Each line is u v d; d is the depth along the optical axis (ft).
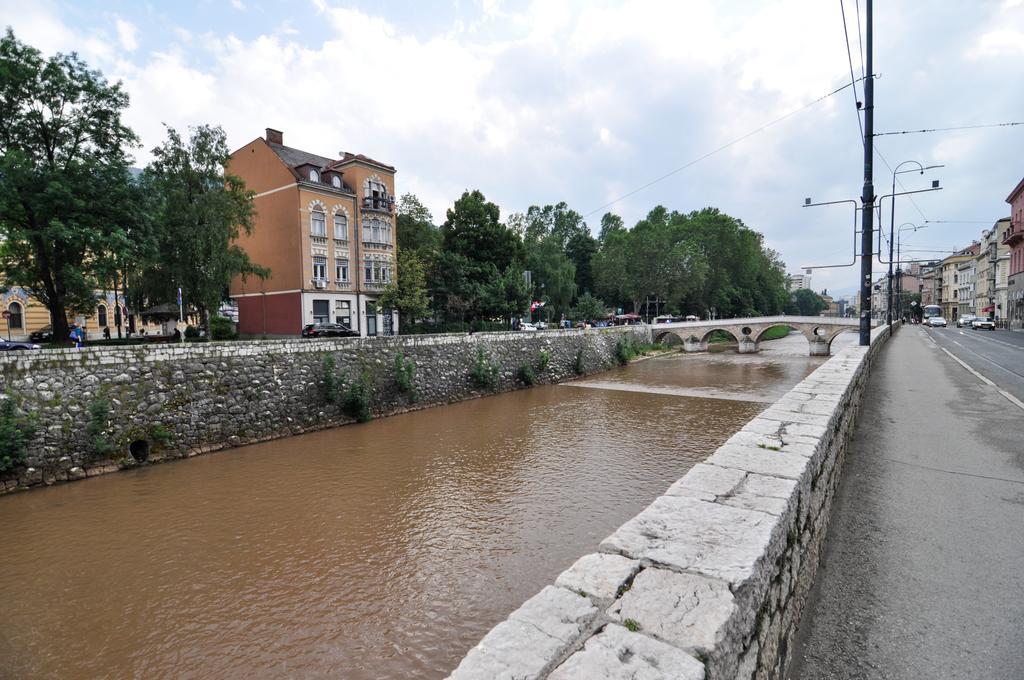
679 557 7.95
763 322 201.67
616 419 87.20
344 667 28.94
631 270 258.16
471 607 34.01
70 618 33.04
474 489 53.88
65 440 52.49
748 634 7.12
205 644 30.81
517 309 163.02
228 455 63.82
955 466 23.47
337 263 136.05
